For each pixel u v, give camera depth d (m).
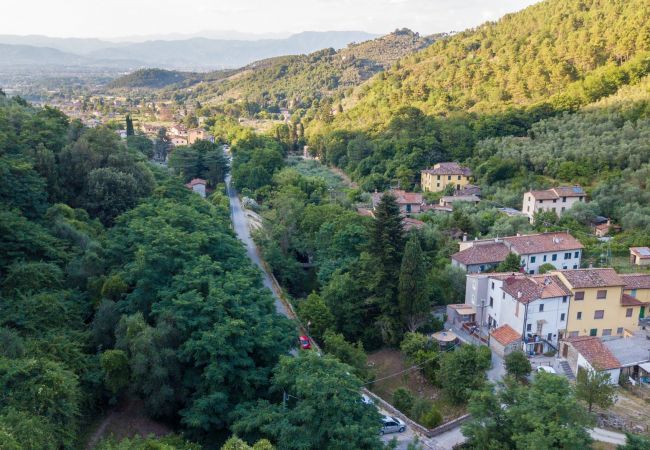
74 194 71.38
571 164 105.62
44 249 50.38
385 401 48.94
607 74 131.62
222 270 52.66
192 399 41.09
